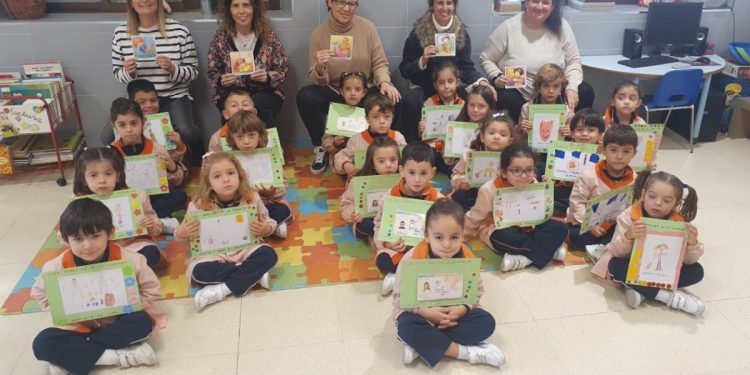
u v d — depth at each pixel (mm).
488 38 4195
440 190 3475
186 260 2584
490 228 2754
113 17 3963
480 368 2090
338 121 3514
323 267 2695
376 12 4043
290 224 3092
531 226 2732
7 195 3434
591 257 2705
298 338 2246
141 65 3666
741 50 4293
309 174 3738
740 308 2430
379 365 2107
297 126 4320
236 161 2500
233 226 2480
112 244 2107
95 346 2031
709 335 2268
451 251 2041
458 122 3375
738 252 2844
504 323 2328
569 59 4055
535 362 2125
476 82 3699
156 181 2949
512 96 3910
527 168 2602
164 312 2371
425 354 2053
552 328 2303
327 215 3195
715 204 3338
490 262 2744
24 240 2938
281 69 3809
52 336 1969
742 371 2088
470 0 4129
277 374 2070
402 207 2523
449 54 3828
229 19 3705
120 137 3049
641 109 3918
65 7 4113
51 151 3645
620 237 2430
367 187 2721
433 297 2055
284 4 4246
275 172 2986
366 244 2893
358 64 3916
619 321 2346
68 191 3502
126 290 2037
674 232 2279
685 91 3900
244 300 2467
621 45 4426
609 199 2627
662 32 4227
